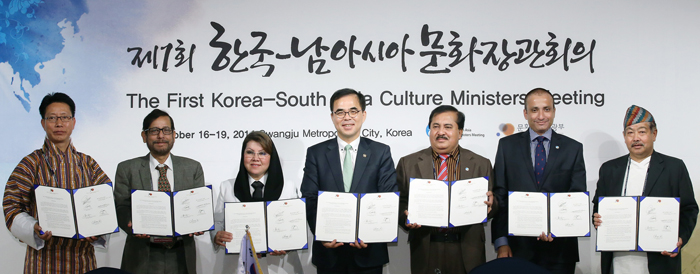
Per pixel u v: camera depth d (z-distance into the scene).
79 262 2.81
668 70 3.15
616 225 2.64
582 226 2.62
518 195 2.67
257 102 3.13
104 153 3.06
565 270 2.80
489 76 3.14
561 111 3.13
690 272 3.10
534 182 2.88
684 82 3.15
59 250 2.77
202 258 3.07
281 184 2.79
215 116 3.12
